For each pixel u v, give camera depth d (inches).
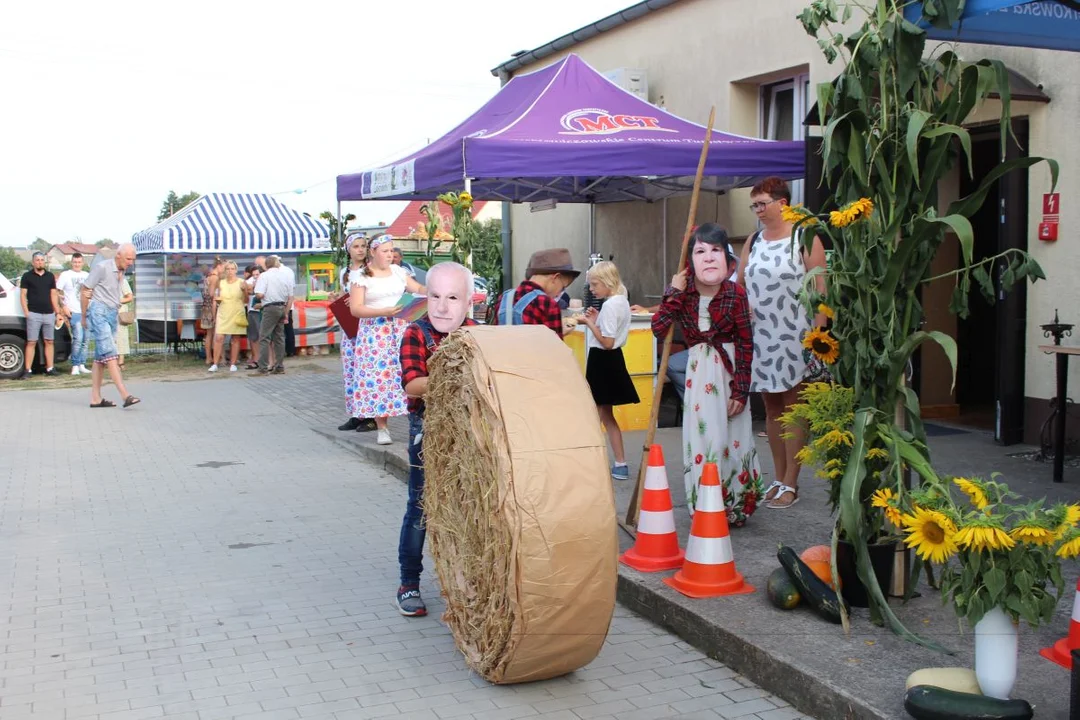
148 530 264.8
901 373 166.4
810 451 177.2
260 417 467.2
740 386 216.5
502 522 145.7
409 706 155.6
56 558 239.1
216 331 669.3
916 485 187.9
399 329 360.2
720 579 187.6
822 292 210.7
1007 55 302.4
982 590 133.8
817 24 168.4
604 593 148.3
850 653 157.3
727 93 413.7
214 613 199.6
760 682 160.2
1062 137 289.7
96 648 181.2
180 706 156.3
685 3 436.1
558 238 565.0
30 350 650.2
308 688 162.9
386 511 283.7
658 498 206.1
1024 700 131.7
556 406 148.9
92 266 494.6
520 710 153.6
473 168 311.7
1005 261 300.4
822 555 184.5
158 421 458.9
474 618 162.7
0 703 157.6
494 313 287.1
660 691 159.6
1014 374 305.1
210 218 786.2
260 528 265.9
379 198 422.9
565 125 342.3
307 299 799.7
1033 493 249.6
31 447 393.4
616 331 269.3
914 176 159.5
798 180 382.3
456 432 164.7
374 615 198.4
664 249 465.4
